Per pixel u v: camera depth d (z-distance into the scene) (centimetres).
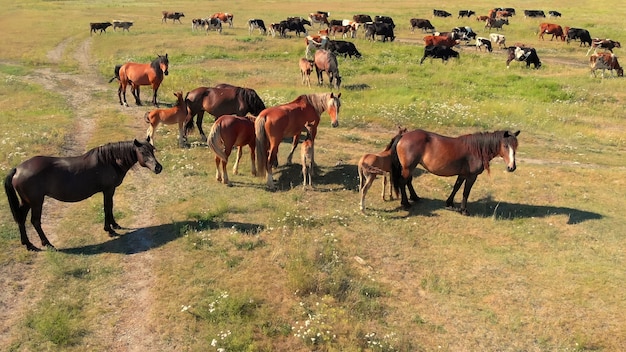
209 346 720
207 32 4191
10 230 1023
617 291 872
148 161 974
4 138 1559
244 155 1501
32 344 721
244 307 805
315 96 1345
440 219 1144
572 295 866
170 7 6275
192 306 807
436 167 1129
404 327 791
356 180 1357
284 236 1022
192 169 1380
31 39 3972
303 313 800
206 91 1540
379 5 6456
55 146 1524
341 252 987
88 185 962
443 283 902
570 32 3931
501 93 2477
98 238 1016
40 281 866
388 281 911
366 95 2384
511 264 962
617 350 746
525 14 5434
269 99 2156
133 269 910
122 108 2097
